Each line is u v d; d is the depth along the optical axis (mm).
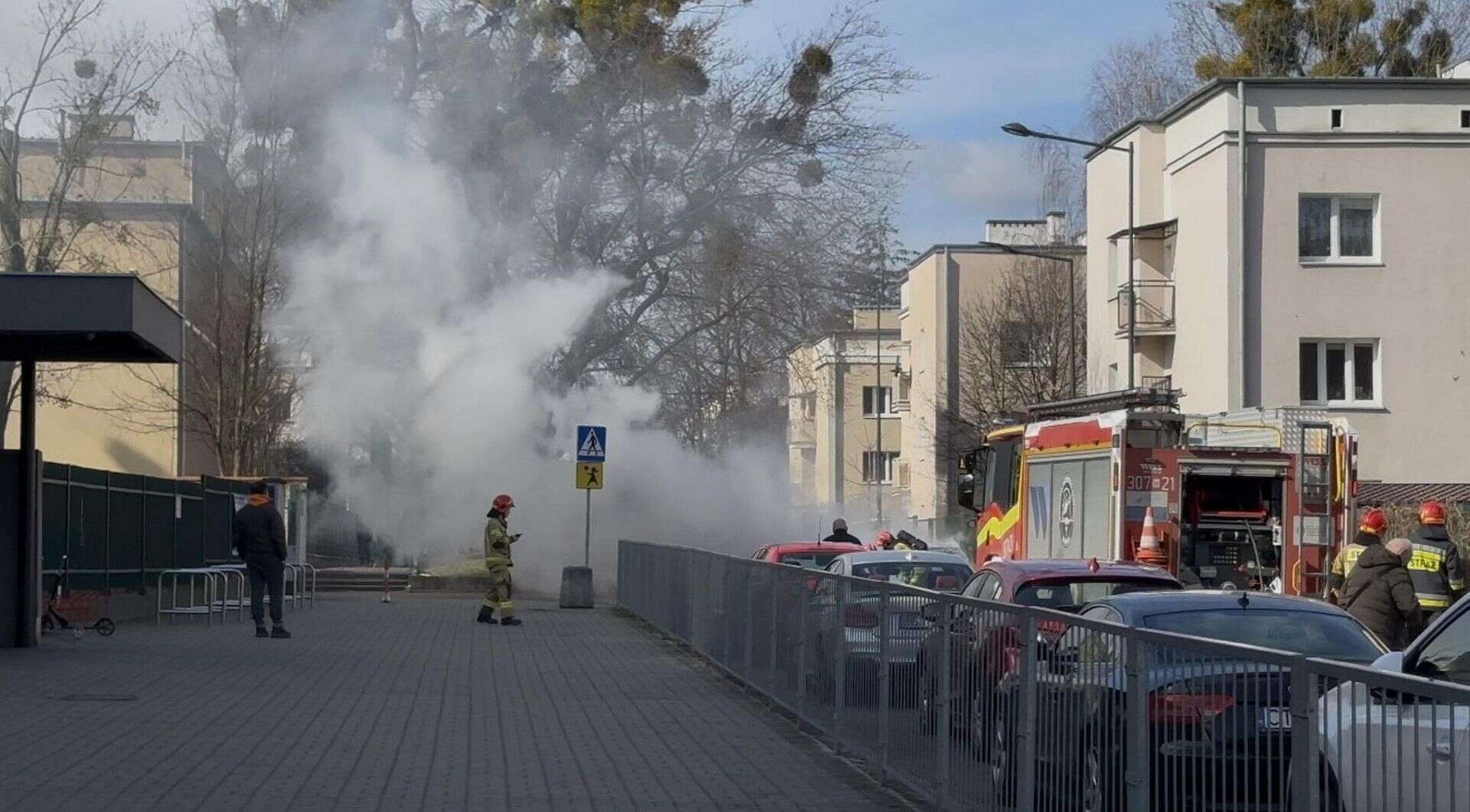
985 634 8664
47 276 16609
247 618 27547
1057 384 51469
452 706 14867
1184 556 20234
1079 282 54250
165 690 15531
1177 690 6277
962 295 64250
